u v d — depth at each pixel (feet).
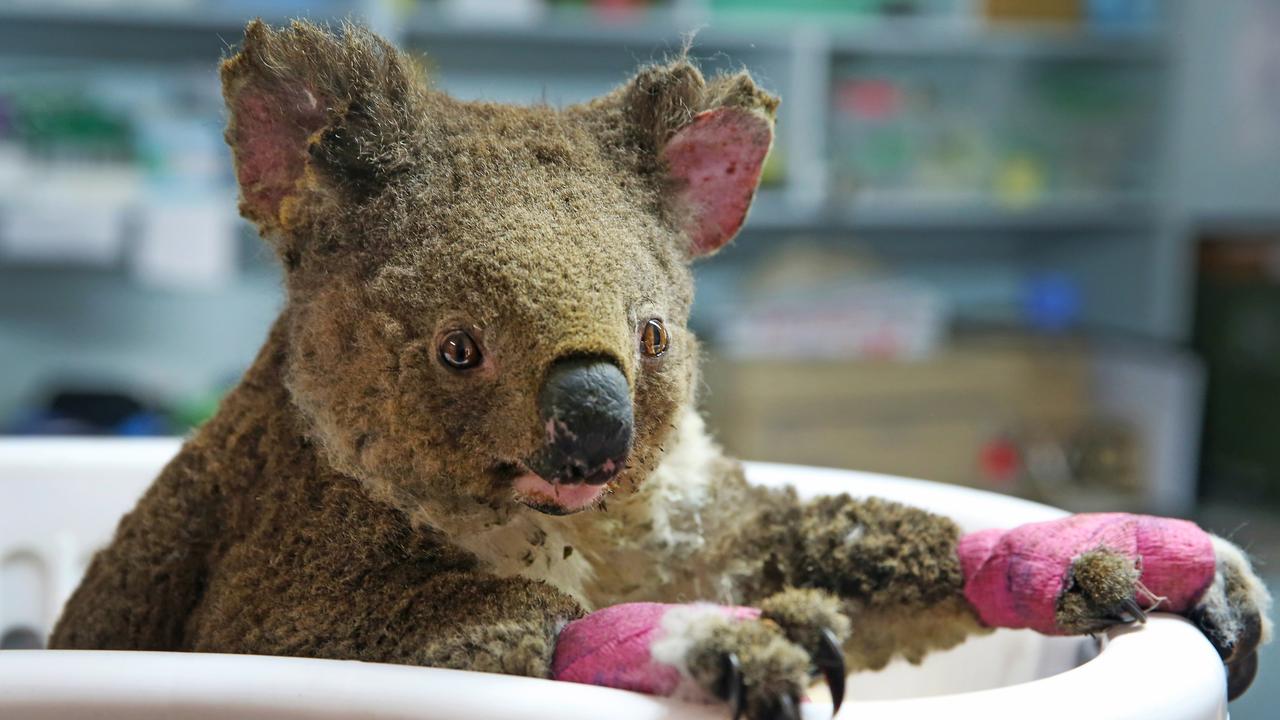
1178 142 8.05
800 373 7.11
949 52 7.75
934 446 7.42
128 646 2.47
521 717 1.95
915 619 2.45
